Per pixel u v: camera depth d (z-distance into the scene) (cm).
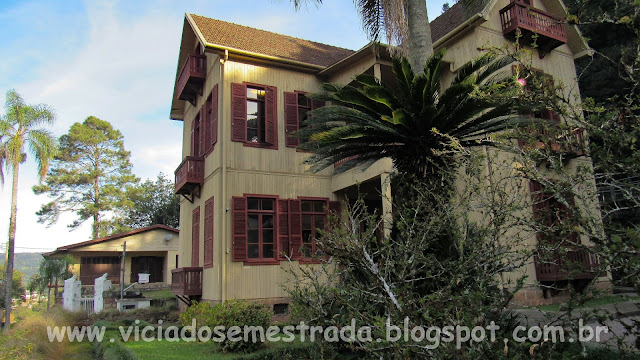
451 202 612
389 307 485
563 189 431
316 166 1368
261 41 1648
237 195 1387
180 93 1753
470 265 511
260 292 1347
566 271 450
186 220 1831
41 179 2614
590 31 1895
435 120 920
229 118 1422
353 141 1020
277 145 1480
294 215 1455
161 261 3197
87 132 3950
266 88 1495
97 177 4009
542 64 1484
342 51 1922
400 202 827
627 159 392
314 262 1402
